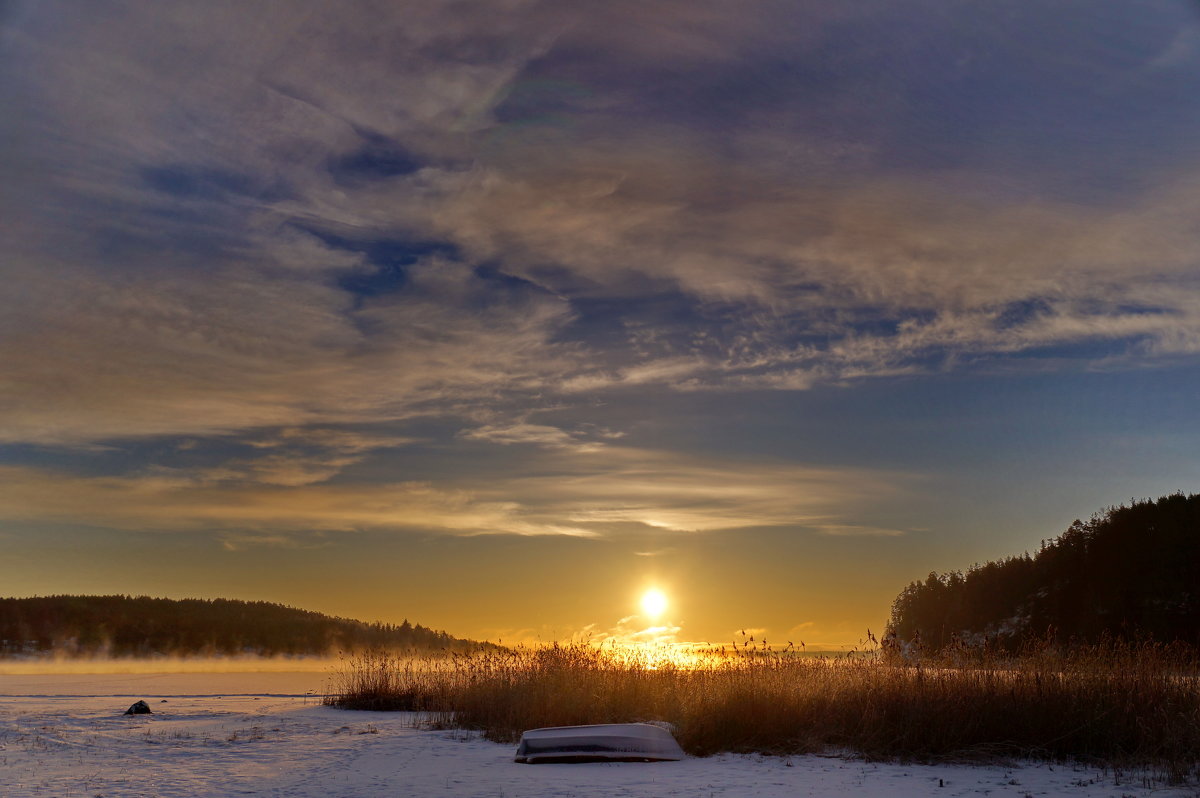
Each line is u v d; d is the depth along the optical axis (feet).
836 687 53.72
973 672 52.26
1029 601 188.65
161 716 74.59
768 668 57.62
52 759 49.52
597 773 43.60
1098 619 168.04
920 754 46.03
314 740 58.23
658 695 61.16
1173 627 150.10
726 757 48.96
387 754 51.44
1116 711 46.01
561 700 61.72
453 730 64.44
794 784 39.27
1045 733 46.26
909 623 206.69
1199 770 40.45
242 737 59.88
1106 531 187.83
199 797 37.47
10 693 110.22
